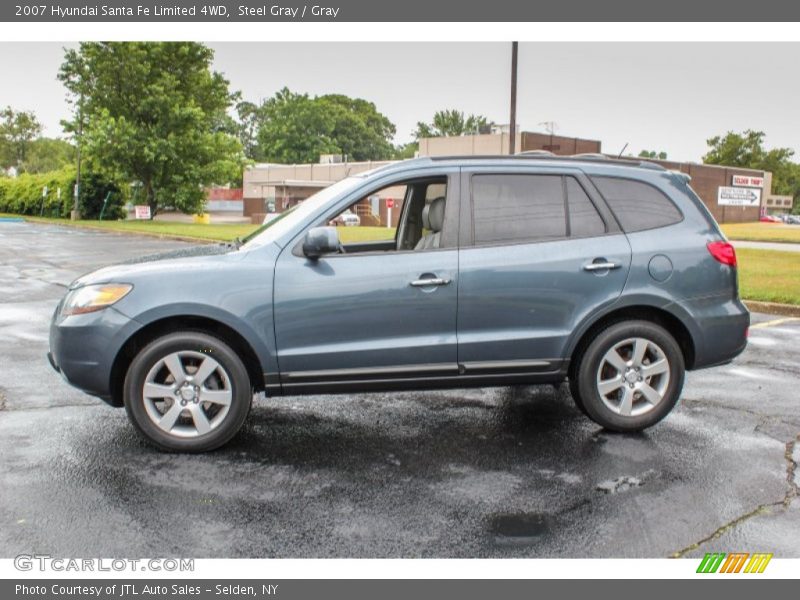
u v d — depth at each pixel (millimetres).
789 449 4965
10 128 88625
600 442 5074
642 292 5098
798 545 3605
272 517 3848
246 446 4945
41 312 10336
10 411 5652
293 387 4820
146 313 4633
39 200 51406
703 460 4738
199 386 4770
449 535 3672
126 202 48625
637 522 3832
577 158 5289
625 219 5199
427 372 4895
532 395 6289
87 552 3465
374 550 3512
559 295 5008
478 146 51688
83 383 4695
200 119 44781
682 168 58875
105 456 4703
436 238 5047
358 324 4809
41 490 4145
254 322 4715
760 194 68625
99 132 41312
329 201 4945
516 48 20438
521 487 4273
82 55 43688
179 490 4176
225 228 34281
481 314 4926
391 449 4914
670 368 5215
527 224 5062
